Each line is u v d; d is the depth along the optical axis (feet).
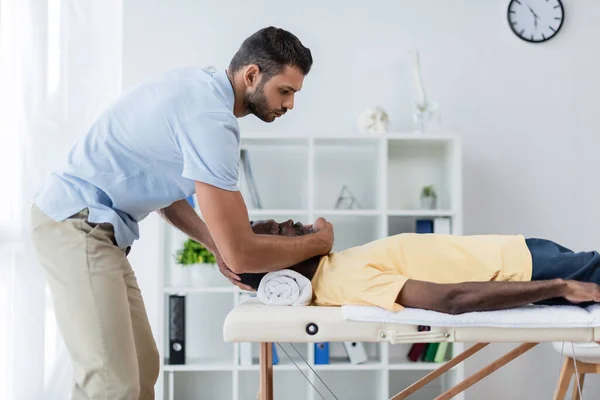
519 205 11.32
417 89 10.91
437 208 11.25
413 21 11.30
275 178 11.20
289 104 5.94
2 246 8.72
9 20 8.89
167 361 10.12
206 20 11.10
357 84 11.21
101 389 5.36
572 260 5.77
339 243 11.27
